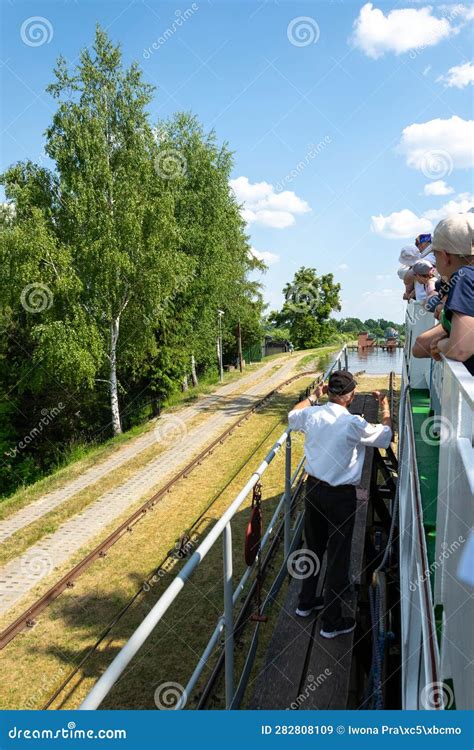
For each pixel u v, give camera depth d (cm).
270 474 1443
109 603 898
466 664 137
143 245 2058
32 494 1445
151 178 2091
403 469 444
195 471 1546
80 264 1977
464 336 191
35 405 2606
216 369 3812
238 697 383
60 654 778
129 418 2672
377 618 391
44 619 866
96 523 1233
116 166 2042
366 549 561
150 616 190
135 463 1650
